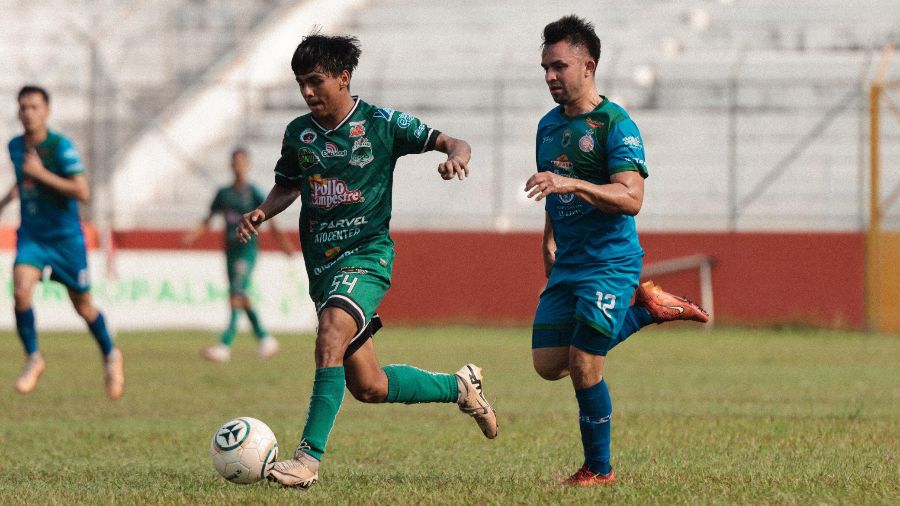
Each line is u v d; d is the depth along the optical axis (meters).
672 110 92.75
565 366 20.55
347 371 20.08
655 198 88.88
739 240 75.81
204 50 105.56
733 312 75.94
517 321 78.06
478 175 92.38
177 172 94.25
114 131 94.69
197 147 95.81
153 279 70.31
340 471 21.69
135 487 19.61
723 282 75.94
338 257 19.98
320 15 105.75
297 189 20.98
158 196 92.88
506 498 17.86
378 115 19.97
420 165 92.81
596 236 19.72
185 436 27.36
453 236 78.94
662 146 91.31
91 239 79.44
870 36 100.12
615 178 19.11
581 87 19.73
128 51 105.25
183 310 70.25
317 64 19.33
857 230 80.69
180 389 39.75
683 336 70.38
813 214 86.31
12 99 98.69
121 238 81.81
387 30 105.69
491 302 78.50
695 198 88.56
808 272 75.12
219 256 70.50
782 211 87.31
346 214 19.84
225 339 52.75
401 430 28.86
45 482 20.39
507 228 87.81
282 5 107.31
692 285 76.31
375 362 20.39
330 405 18.59
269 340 55.06
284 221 82.19
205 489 19.20
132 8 108.69
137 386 40.81
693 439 26.20
